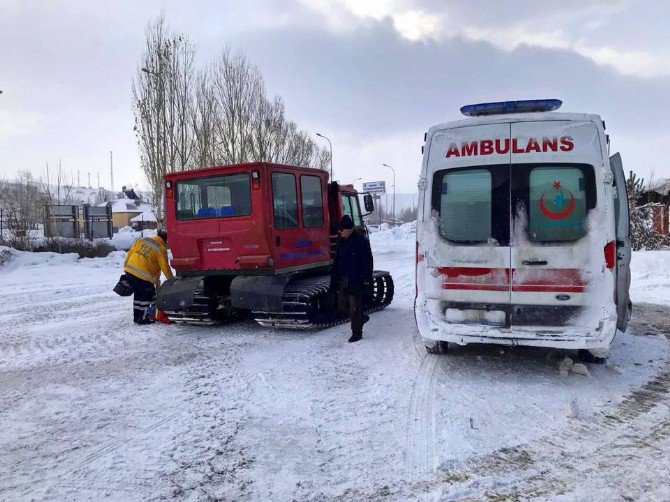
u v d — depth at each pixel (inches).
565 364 226.1
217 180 305.9
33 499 131.2
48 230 888.3
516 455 150.5
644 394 197.5
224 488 135.6
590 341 199.9
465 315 213.8
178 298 317.1
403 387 208.1
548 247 202.7
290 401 195.6
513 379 215.2
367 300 363.3
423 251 220.8
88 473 144.1
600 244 198.7
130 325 343.9
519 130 208.5
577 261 200.1
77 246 836.6
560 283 201.6
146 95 902.4
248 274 308.8
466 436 162.7
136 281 344.2
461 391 201.9
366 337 294.0
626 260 220.4
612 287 198.8
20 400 202.2
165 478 141.0
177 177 318.3
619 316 218.8
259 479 139.9
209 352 269.1
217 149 1053.8
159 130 903.7
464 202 213.9
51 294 490.9
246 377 224.8
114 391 210.7
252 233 294.7
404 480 137.7
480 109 223.6
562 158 203.5
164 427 174.2
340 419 178.1
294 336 303.0
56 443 163.5
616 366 228.4
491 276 209.2
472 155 213.0
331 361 247.3
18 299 461.1
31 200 1440.7
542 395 196.7
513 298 206.5
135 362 252.4
